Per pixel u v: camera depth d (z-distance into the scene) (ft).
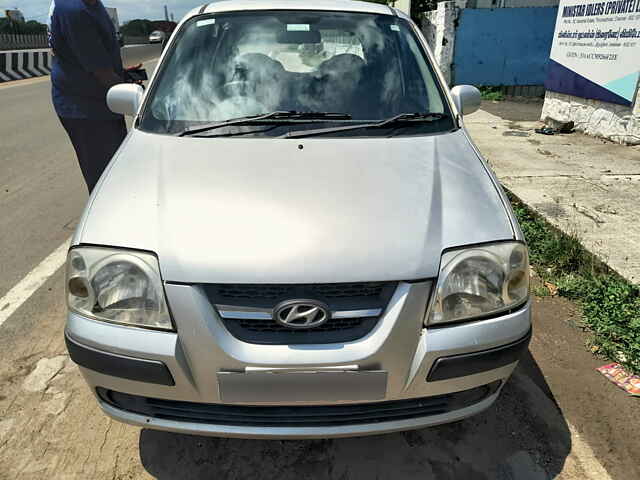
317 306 4.82
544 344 8.50
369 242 5.05
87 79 10.65
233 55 7.84
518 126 23.61
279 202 5.44
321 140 6.64
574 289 9.80
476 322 5.17
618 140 19.57
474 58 34.32
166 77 7.74
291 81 7.56
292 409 5.28
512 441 6.61
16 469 6.11
